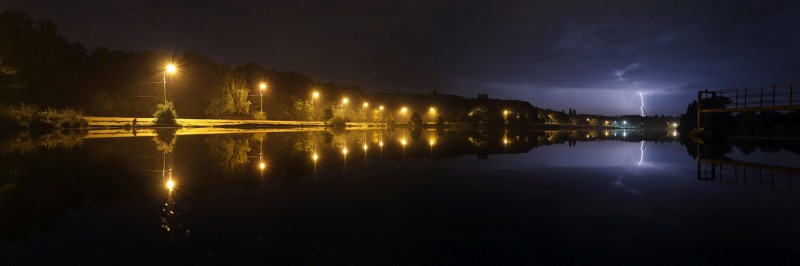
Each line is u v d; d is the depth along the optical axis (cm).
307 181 643
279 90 5931
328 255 300
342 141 1842
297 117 5731
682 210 447
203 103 4284
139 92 3825
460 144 1723
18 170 739
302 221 391
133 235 345
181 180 641
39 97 2900
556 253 308
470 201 492
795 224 387
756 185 623
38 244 322
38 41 3266
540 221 397
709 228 375
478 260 293
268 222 387
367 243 328
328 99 6931
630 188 593
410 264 285
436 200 496
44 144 1348
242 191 549
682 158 1090
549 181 659
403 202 484
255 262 286
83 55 3859
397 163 929
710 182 655
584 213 432
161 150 1180
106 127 2859
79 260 289
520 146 1616
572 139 2397
